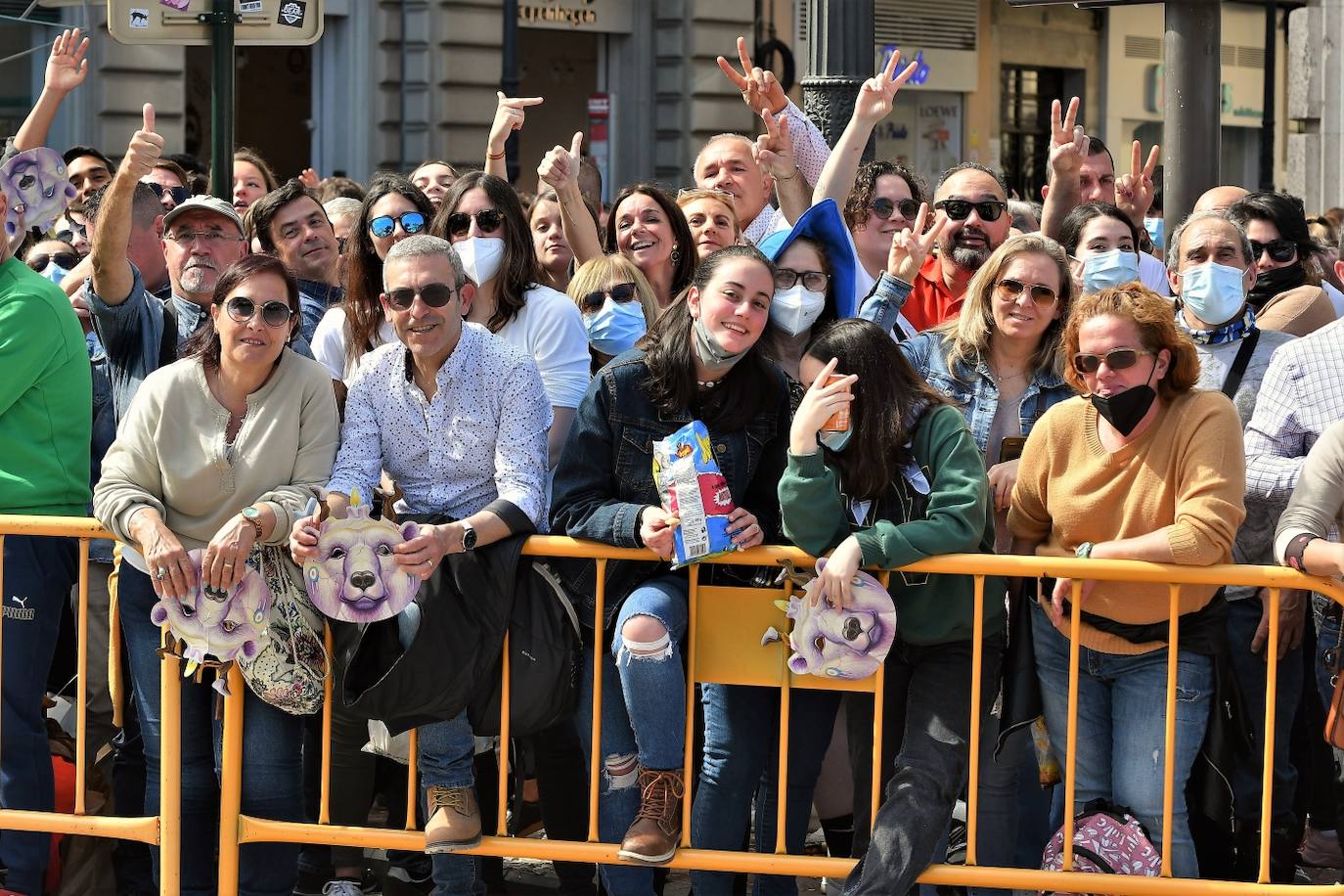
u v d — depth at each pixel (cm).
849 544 395
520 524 409
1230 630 471
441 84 1616
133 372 491
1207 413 397
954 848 461
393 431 423
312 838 417
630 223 562
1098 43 2022
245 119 1686
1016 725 416
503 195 498
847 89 711
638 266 556
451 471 422
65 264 636
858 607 397
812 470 393
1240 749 406
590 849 414
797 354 460
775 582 408
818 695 425
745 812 419
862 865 396
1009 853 422
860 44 710
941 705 407
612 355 530
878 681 405
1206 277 478
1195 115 695
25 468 441
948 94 1900
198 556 402
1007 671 421
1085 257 567
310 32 573
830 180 572
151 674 430
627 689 403
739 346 402
